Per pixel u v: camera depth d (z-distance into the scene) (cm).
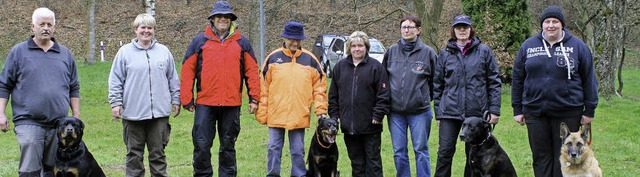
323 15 3047
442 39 2328
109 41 3170
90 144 1098
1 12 3319
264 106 691
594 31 1625
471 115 636
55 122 604
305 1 2950
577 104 598
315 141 687
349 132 658
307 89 687
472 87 634
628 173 853
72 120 599
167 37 3238
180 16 3469
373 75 652
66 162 606
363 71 654
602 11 1573
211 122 666
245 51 675
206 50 655
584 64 591
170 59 673
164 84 661
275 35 3062
